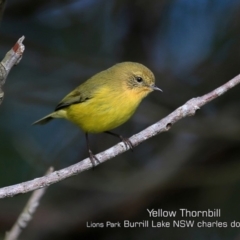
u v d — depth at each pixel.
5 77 6.64
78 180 12.87
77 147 13.84
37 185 7.06
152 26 13.98
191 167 13.25
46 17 13.60
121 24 13.91
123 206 12.95
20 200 13.07
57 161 12.98
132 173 13.23
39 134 13.59
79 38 13.67
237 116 13.49
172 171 13.12
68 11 13.53
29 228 12.62
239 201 12.26
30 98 13.32
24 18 13.52
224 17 13.65
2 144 12.14
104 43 13.79
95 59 13.62
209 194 12.60
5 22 13.49
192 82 13.84
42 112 13.61
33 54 13.56
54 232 12.73
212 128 13.07
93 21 13.63
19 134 12.82
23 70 13.61
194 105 7.64
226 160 13.37
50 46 13.59
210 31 13.77
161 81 13.77
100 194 13.39
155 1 13.77
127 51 13.96
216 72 13.70
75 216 12.93
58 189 13.37
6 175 11.80
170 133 13.72
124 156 13.62
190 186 12.84
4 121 12.75
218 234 12.05
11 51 6.68
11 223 12.54
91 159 7.49
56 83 13.80
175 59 14.00
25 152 12.14
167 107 13.75
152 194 12.94
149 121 13.68
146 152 13.82
